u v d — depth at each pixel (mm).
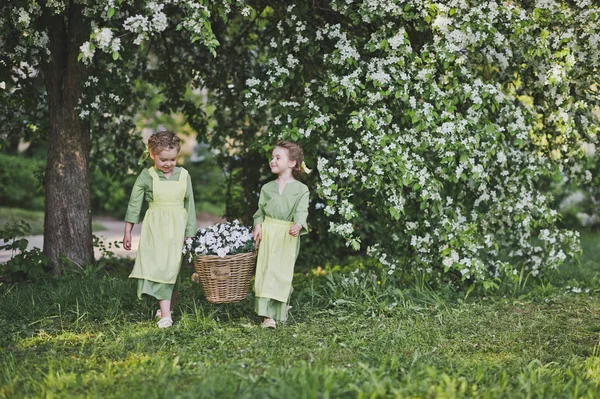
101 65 6434
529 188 6289
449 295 5906
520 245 6457
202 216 16375
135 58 7855
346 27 6094
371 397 3127
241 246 4785
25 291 5781
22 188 15688
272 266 4848
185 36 7879
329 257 8328
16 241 6422
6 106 7641
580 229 12445
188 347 4199
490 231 6355
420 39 5902
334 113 5828
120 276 6734
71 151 6758
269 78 5883
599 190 12352
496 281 6402
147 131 16938
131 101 8367
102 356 4004
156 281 4723
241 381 3416
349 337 4539
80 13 6457
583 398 3289
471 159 5582
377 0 5281
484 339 4598
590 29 5562
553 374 3711
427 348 4305
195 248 4734
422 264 6023
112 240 10797
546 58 5523
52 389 3332
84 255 6801
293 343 4371
